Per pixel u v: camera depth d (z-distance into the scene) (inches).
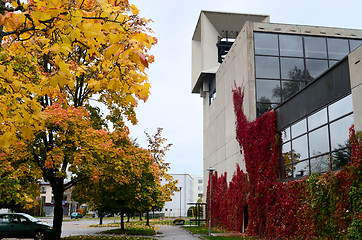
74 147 469.4
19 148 424.2
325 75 524.1
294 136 626.8
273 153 689.0
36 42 148.9
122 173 524.7
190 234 853.8
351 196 406.6
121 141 556.4
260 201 711.1
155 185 872.9
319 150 534.0
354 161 414.9
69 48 133.5
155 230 999.0
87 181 589.0
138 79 139.2
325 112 522.6
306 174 573.0
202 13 1358.3
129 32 126.1
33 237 658.8
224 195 1027.3
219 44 1363.2
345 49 922.1
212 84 1360.7
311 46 909.2
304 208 522.0
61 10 130.4
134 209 951.0
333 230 436.8
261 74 869.2
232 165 961.5
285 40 902.4
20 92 150.1
